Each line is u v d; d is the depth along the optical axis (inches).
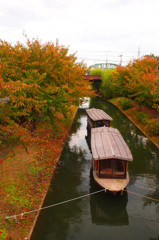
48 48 651.5
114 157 481.1
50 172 574.2
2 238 312.2
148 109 1342.3
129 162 677.3
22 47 611.5
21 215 375.2
